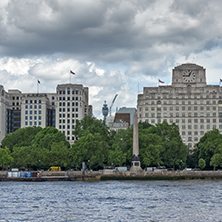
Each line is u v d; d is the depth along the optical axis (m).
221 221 116.75
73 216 123.38
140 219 119.12
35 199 159.00
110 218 120.44
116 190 192.25
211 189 196.62
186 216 123.38
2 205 143.25
